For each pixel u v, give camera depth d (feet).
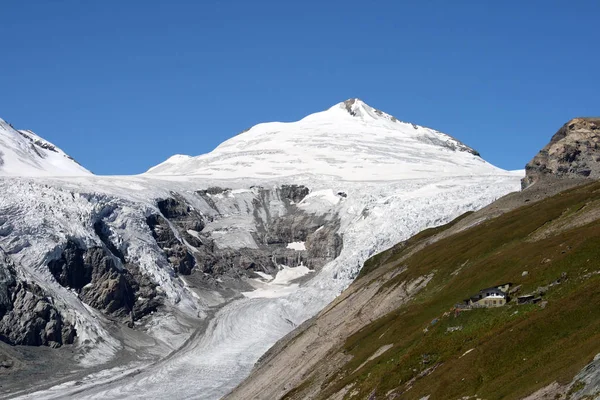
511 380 206.90
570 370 186.50
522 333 225.76
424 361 257.75
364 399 270.87
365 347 334.03
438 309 312.91
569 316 222.28
